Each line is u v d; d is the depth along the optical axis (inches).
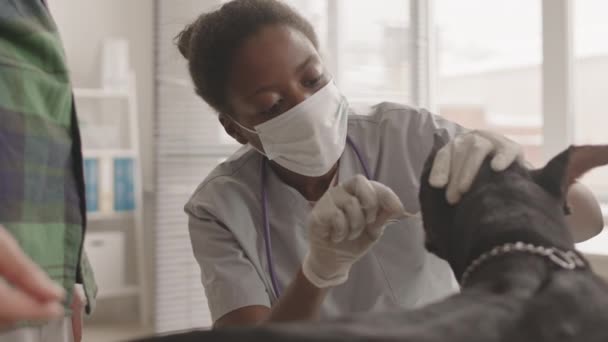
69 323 36.1
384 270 46.9
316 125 44.3
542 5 82.4
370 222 37.4
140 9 145.3
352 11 104.8
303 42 44.4
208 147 112.1
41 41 32.2
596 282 23.5
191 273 111.8
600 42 84.2
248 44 43.7
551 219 27.0
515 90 101.5
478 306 20.2
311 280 38.6
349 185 38.0
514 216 26.7
